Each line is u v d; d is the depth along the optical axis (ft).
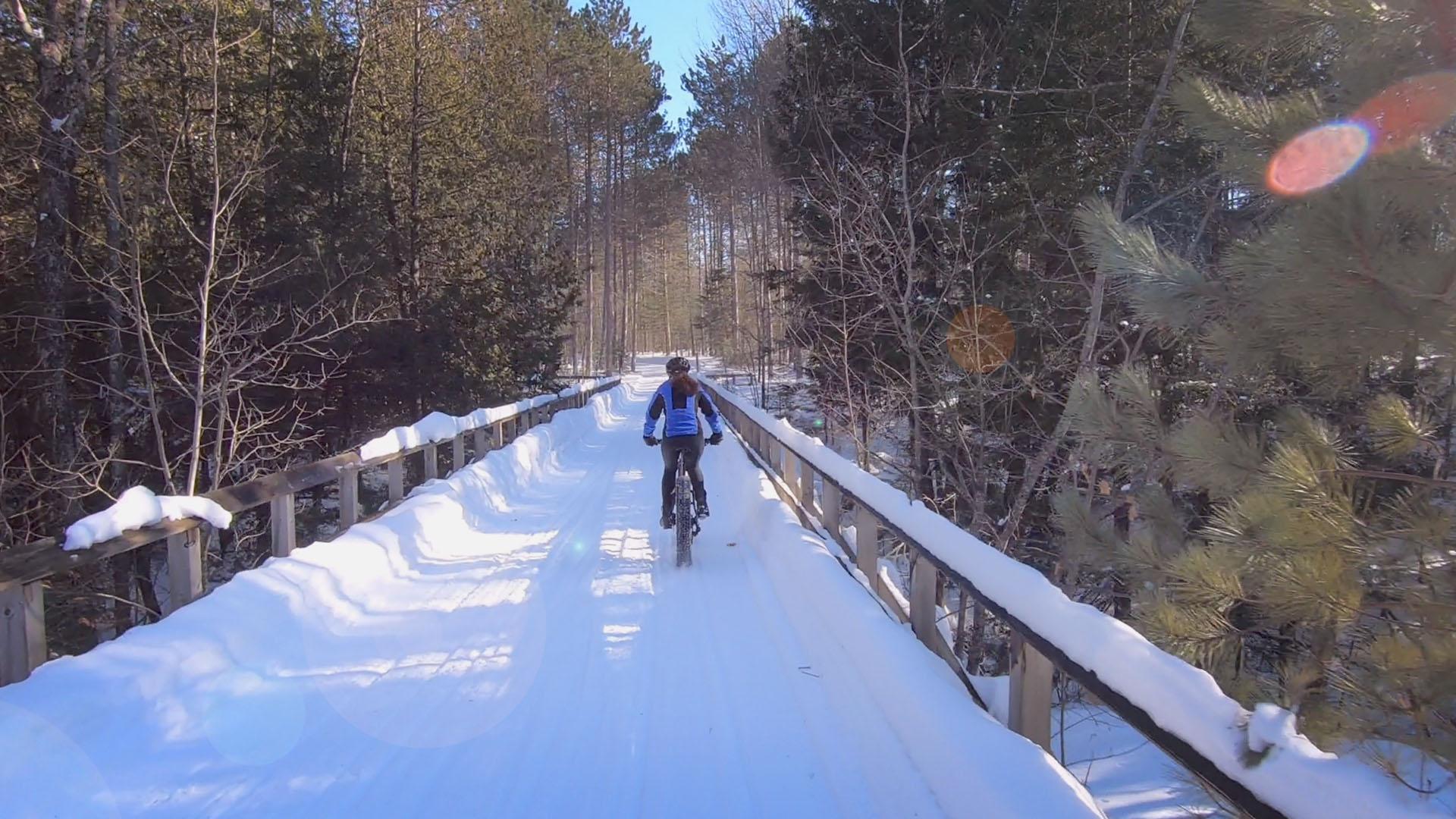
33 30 33.45
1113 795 14.65
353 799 10.14
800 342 39.70
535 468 40.70
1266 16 9.02
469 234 65.67
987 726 9.53
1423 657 8.22
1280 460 9.14
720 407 69.36
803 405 56.03
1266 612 9.59
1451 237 7.92
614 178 160.66
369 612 17.58
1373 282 7.65
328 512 55.16
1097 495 22.50
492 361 65.72
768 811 9.98
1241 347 9.63
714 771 10.93
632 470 43.88
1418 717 8.37
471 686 13.66
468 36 68.08
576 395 80.07
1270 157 8.77
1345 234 7.50
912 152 37.76
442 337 61.82
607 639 15.99
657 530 26.99
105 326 36.94
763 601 18.37
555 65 119.85
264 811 9.78
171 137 42.88
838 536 20.42
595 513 30.63
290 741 11.53
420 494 26.14
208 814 9.65
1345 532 8.84
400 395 61.11
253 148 42.55
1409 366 8.86
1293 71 13.14
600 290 226.99
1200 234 24.63
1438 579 8.64
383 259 56.59
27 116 37.01
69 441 34.40
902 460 36.35
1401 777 8.70
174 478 46.75
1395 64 8.04
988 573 10.18
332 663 14.58
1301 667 9.81
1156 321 10.75
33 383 38.91
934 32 39.24
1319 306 8.23
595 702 13.07
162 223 45.32
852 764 10.94
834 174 35.24
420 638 16.05
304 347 48.34
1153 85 29.63
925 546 12.57
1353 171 7.80
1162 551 11.75
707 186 136.56
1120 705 7.11
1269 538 9.08
